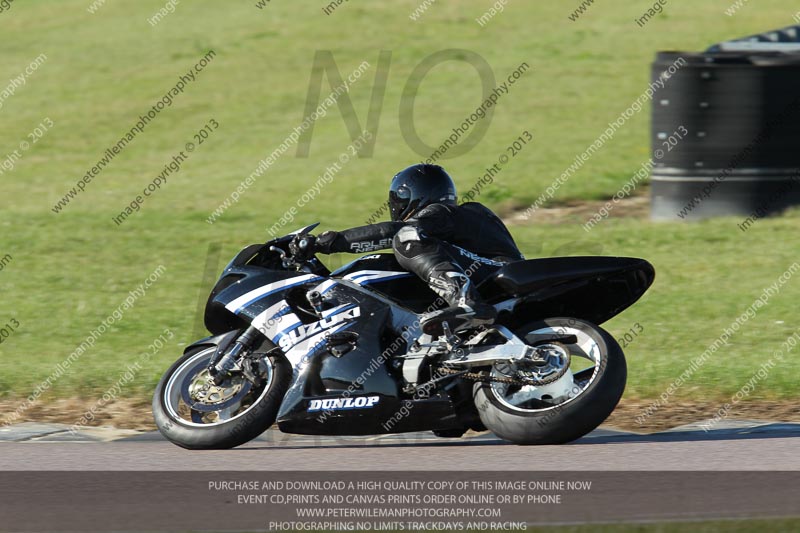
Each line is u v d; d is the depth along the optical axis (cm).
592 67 8038
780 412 2678
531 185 5881
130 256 4912
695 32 8606
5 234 5316
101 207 5831
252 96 7919
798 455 2122
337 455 2245
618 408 2747
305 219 5434
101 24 9862
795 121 4834
